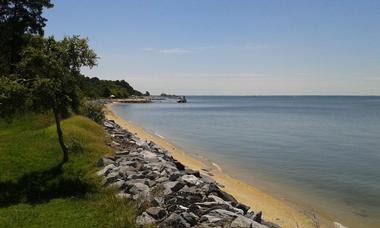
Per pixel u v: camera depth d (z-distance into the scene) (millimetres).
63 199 17312
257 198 22656
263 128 72875
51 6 53188
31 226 13984
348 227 18219
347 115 121375
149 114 117188
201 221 13367
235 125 79375
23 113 20344
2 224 14195
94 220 14336
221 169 31906
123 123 69500
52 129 30391
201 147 45688
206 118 102000
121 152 27172
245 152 42062
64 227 13734
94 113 43594
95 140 29906
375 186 26516
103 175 20438
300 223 18328
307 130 69938
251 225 12906
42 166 22391
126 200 15992
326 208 21234
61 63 19828
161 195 16453
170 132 63438
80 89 21625
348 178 29047
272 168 32875
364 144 50344
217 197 16328
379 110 159750
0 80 19250
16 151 24688
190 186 18297
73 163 22812
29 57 19797
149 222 13234
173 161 29281
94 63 20875
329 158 38594
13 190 18594
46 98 19562
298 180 28250
